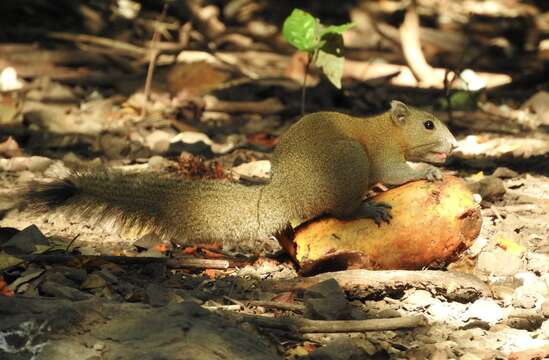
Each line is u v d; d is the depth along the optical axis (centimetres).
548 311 958
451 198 1018
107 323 823
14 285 959
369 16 2806
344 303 922
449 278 988
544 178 1538
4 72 2145
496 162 1662
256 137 1838
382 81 2314
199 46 2539
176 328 809
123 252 1102
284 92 2191
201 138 1780
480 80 2264
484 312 945
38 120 1866
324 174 1042
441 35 2762
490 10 3272
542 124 2009
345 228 1027
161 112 2002
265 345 818
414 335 891
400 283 976
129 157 1653
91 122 1883
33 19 2744
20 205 1270
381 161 1106
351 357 828
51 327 809
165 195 1040
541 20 3138
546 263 1099
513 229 1238
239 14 2966
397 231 1009
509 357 843
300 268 1031
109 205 1028
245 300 963
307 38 1636
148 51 2481
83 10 2762
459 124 1981
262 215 1044
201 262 1048
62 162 1551
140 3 2877
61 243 1125
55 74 2247
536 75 2370
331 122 1084
